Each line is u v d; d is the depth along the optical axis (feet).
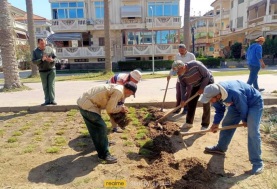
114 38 94.12
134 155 14.02
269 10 97.50
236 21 119.34
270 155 13.66
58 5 92.27
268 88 31.12
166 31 94.73
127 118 13.23
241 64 92.68
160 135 16.38
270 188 10.73
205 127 17.63
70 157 13.80
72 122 20.13
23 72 97.60
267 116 20.27
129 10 90.58
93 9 92.79
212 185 11.10
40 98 29.55
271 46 87.92
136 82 15.38
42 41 22.34
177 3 91.86
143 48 92.02
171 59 95.76
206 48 163.12
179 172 12.09
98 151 13.37
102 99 12.60
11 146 15.23
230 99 11.48
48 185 11.09
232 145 15.26
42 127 18.90
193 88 17.10
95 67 94.68
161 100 25.23
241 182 11.25
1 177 11.75
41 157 13.79
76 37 92.48
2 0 34.99
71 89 37.01
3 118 21.81
